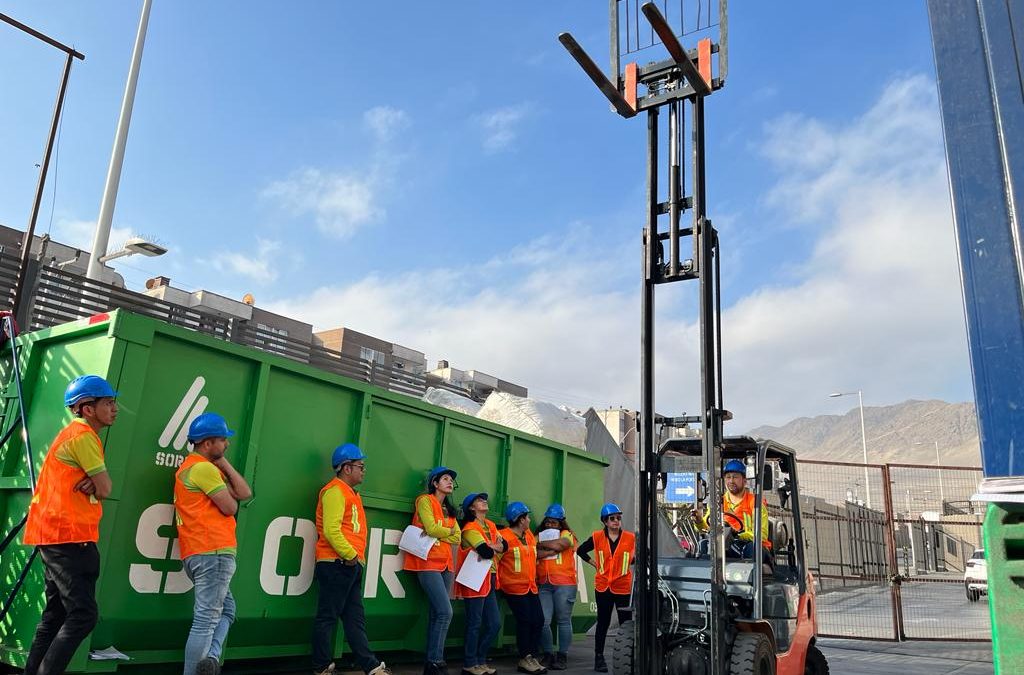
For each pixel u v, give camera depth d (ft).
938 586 86.79
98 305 30.48
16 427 18.71
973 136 6.49
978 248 6.21
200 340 18.83
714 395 18.30
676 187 18.65
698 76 17.67
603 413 110.52
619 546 28.45
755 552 19.83
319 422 21.85
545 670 26.66
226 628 17.60
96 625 16.53
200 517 16.97
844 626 49.52
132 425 17.21
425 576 23.30
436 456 25.79
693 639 19.48
